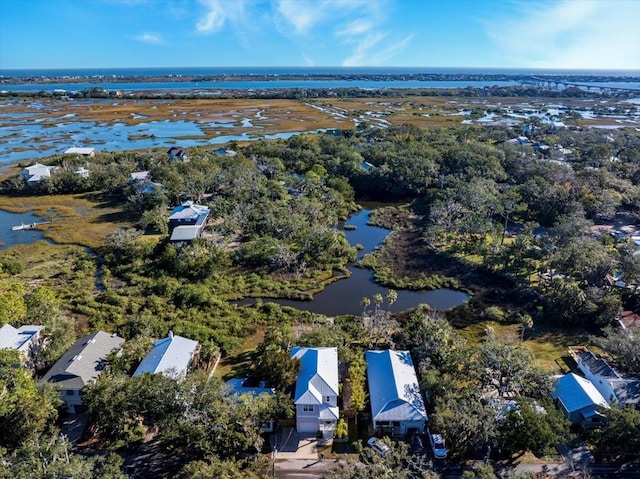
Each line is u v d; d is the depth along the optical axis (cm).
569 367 5206
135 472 3753
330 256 8019
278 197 10588
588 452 3972
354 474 3403
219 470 3344
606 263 6506
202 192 10631
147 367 4659
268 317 6206
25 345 4778
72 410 4459
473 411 3953
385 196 11919
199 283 7038
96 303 6444
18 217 10175
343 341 5372
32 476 3120
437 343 5016
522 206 9531
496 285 7156
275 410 4109
